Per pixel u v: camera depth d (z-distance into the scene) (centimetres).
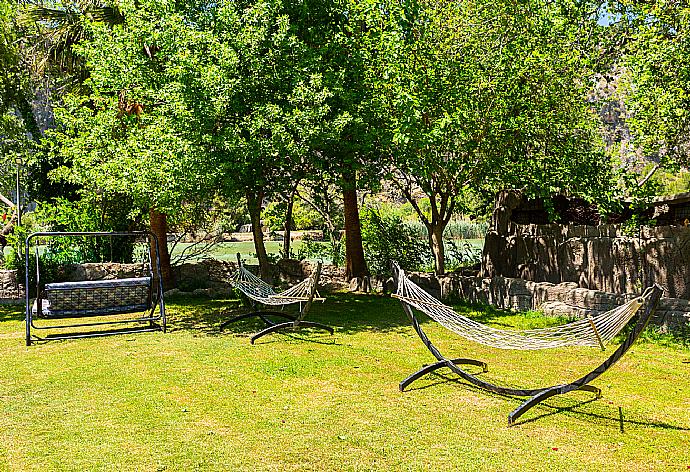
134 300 888
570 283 1032
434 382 620
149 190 948
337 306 1127
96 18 1462
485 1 1006
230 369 674
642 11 882
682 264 879
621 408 535
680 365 679
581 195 1132
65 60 1611
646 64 840
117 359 723
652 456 429
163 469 405
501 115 1034
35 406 539
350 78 1038
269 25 956
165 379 631
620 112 1172
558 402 553
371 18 1043
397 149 1020
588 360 710
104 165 1005
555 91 1041
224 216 1577
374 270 1435
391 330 905
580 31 1062
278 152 931
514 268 1236
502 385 609
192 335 873
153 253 1308
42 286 1247
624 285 970
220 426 488
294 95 921
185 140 901
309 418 507
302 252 1589
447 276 1202
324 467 409
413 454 431
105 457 423
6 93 1296
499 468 408
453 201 1188
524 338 538
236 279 991
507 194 1320
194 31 920
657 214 1446
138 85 1061
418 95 1004
